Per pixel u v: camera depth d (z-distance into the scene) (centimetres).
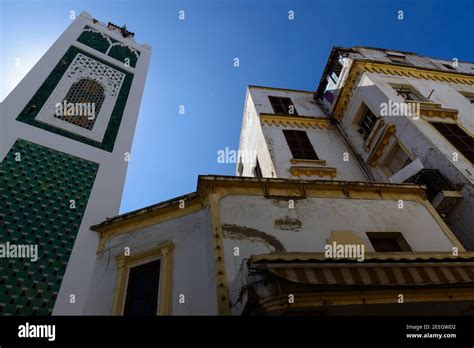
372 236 742
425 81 1420
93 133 950
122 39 1411
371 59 1572
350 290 453
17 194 704
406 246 738
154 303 614
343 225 729
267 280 434
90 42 1257
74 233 716
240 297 468
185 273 626
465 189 881
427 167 1015
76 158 855
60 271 642
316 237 682
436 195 900
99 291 646
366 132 1405
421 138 1052
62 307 595
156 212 757
